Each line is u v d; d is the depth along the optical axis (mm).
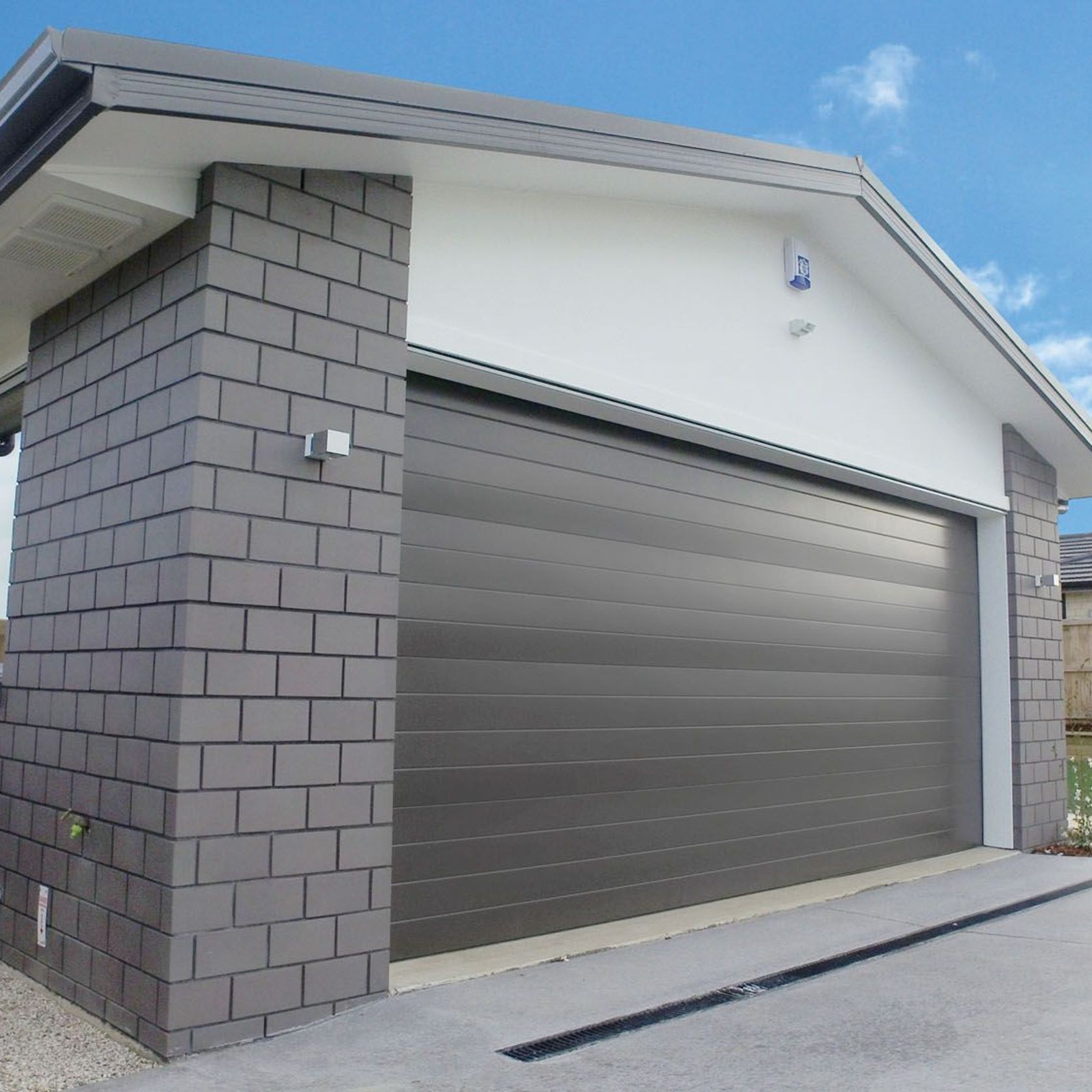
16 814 5117
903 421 8164
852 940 5789
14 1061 3914
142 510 4371
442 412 5375
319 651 4398
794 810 7246
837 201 6914
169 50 3740
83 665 4668
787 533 7398
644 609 6305
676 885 6367
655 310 6254
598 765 5961
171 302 4371
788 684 7273
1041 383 8727
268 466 4301
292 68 4039
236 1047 4035
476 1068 3850
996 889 7270
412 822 5082
